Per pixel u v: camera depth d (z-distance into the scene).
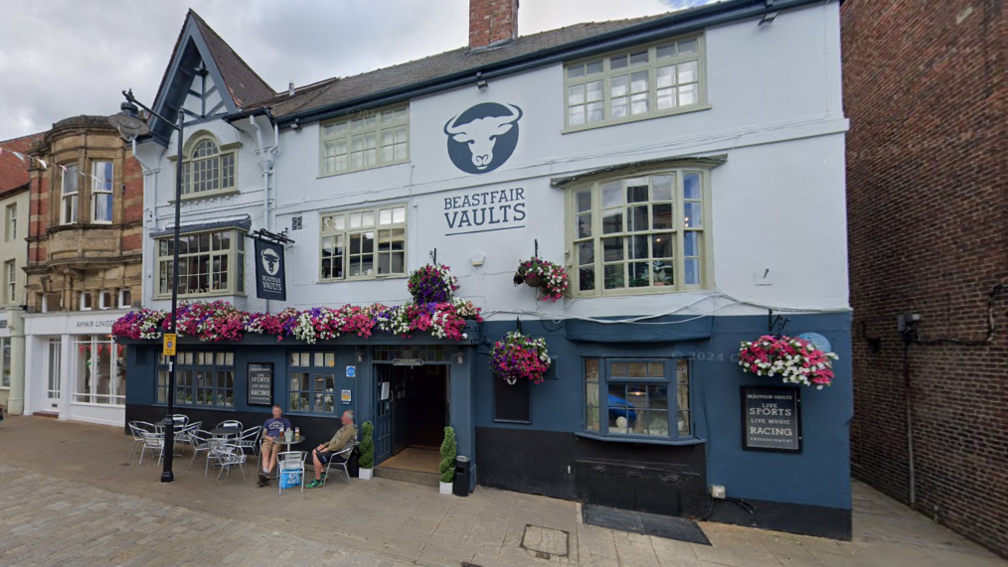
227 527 5.58
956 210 6.02
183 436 8.27
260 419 8.87
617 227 6.80
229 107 9.73
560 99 7.43
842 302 5.88
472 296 7.70
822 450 5.80
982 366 5.57
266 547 5.10
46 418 12.48
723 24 6.62
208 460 8.10
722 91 6.59
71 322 12.16
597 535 5.64
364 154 8.85
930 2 6.54
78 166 12.19
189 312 9.03
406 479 7.53
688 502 6.18
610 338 6.50
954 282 6.02
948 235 6.13
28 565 4.59
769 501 5.95
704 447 6.23
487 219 7.73
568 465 6.85
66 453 8.84
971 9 5.85
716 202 6.46
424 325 6.98
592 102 7.34
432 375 9.66
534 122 7.56
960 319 5.91
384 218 8.50
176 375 9.92
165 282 10.04
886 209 7.41
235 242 9.35
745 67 6.50
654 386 6.47
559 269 6.79
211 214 9.89
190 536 5.32
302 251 8.95
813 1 6.19
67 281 12.32
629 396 6.58
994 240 5.47
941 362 6.20
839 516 5.68
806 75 6.24
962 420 5.82
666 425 6.36
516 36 10.16
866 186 7.95
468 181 7.89
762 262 6.21
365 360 8.05
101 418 11.78
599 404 6.67
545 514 6.23
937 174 6.36
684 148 6.69
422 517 6.03
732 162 6.43
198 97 10.31
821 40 6.21
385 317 7.40
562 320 7.05
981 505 5.51
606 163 7.07
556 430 6.95
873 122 7.79
